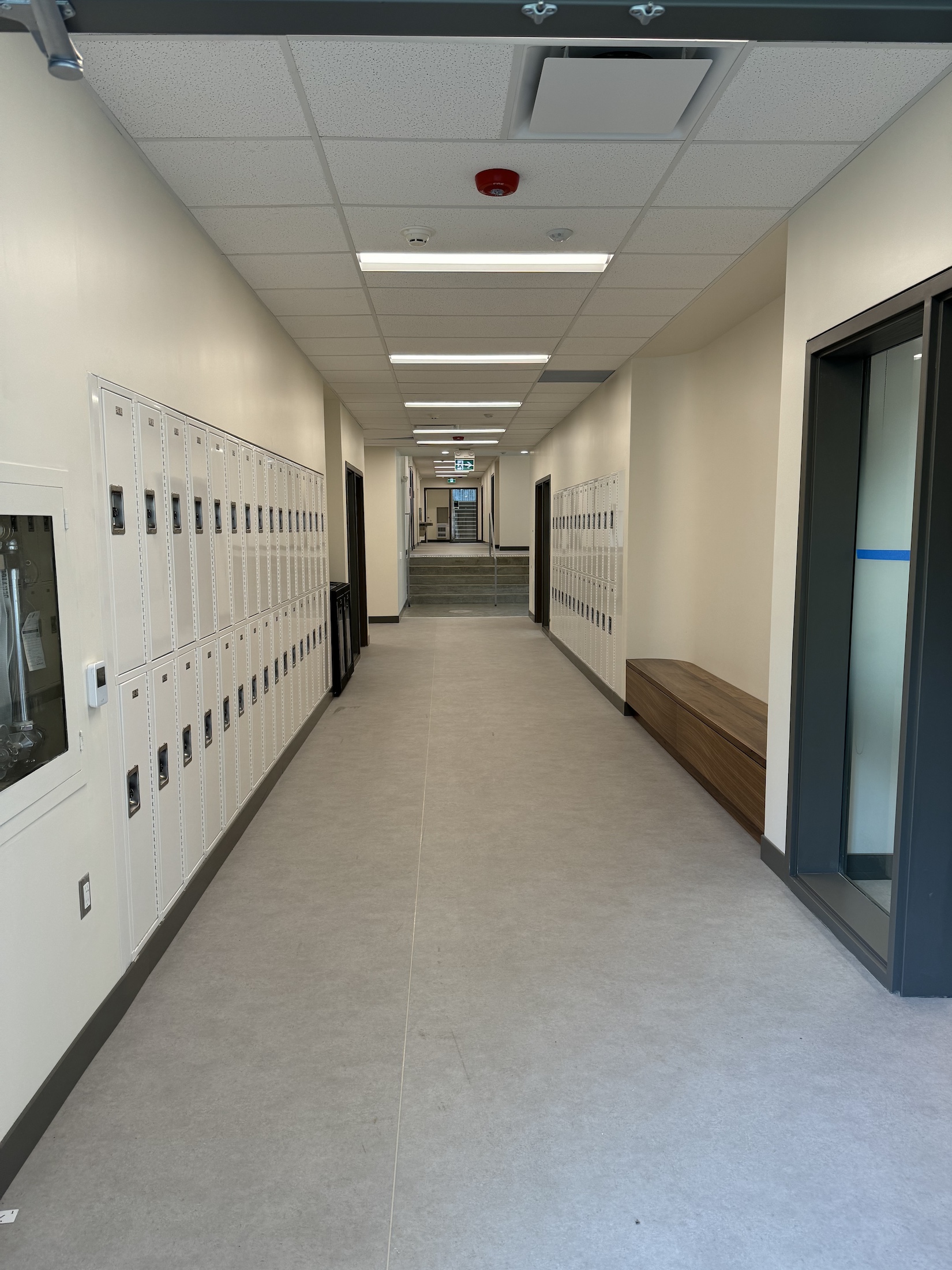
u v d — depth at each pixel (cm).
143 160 264
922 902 246
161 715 273
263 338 439
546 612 1154
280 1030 231
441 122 244
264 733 434
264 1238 161
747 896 320
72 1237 162
